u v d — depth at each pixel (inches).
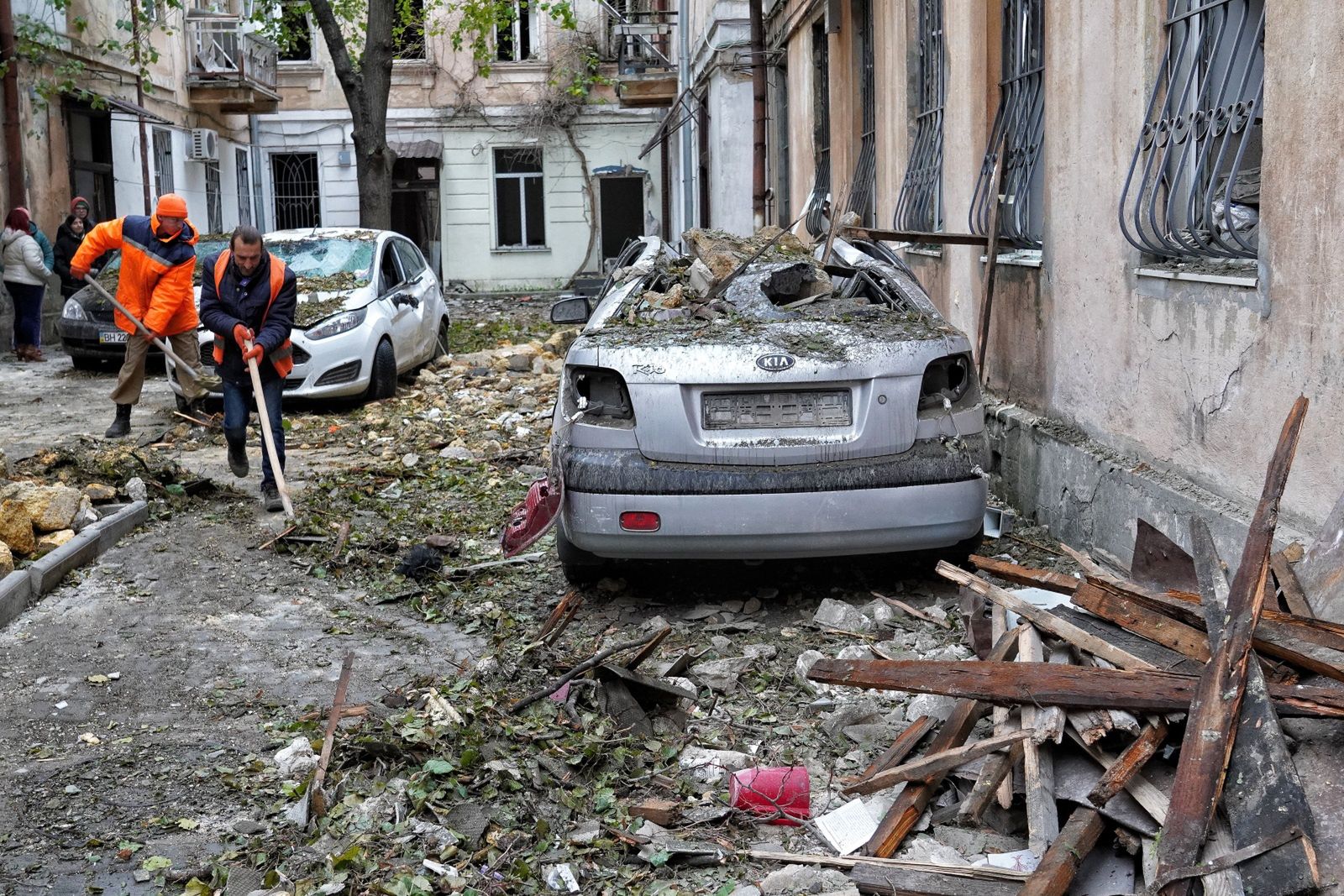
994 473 289.9
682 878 128.1
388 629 207.9
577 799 141.2
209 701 175.3
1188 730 114.4
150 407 447.8
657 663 186.2
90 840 134.3
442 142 1190.9
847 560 231.8
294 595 226.5
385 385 442.6
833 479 191.6
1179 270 202.2
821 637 196.4
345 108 1163.3
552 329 733.9
